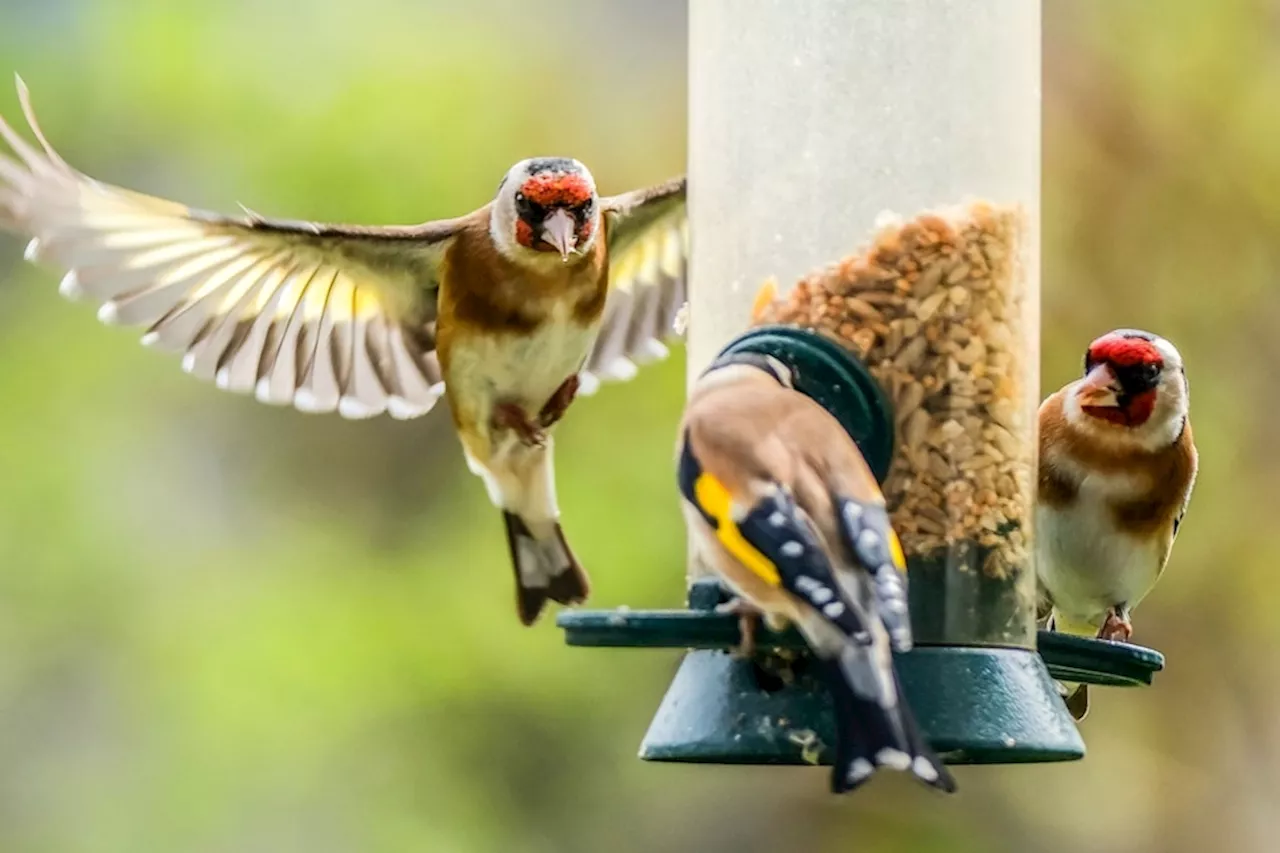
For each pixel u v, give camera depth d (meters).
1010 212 7.73
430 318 9.05
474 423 8.98
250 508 13.96
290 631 13.20
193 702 13.02
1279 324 13.36
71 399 13.88
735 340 7.69
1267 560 13.17
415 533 13.80
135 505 13.80
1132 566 8.98
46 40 13.87
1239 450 13.24
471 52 13.81
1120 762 13.77
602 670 13.25
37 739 13.23
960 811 13.96
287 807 12.84
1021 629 7.53
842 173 7.72
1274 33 13.54
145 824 12.84
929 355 7.57
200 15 13.71
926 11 7.75
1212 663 13.38
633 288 9.45
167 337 8.65
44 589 13.43
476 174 13.48
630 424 13.12
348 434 14.08
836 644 6.21
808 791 14.05
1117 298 13.34
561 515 12.93
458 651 13.20
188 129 13.59
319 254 8.77
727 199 7.89
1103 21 13.60
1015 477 7.58
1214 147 13.47
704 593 7.36
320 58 13.63
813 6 7.79
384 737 13.00
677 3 14.38
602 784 13.20
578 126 13.94
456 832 12.87
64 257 8.34
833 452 6.61
